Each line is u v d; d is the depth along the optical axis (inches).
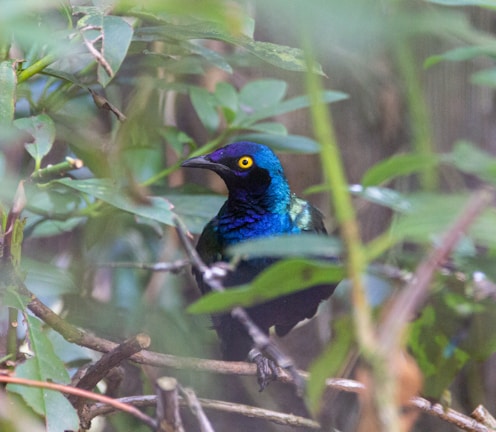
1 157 311.3
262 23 367.6
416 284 125.0
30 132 277.0
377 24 106.0
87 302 387.5
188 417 427.2
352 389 267.4
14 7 118.3
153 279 432.5
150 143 383.9
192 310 137.7
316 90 123.0
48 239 419.2
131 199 259.8
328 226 446.0
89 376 257.1
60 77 281.6
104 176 325.1
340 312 440.1
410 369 151.1
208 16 114.4
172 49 351.6
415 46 407.2
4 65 242.7
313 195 453.4
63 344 360.8
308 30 105.0
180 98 449.1
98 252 420.5
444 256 124.9
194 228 355.3
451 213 130.7
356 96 433.1
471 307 208.8
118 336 392.5
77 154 335.6
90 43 224.5
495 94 424.5
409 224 131.5
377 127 434.0
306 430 378.6
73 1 295.4
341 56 408.5
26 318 240.5
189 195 364.5
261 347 200.8
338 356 151.2
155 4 112.9
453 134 424.5
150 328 413.1
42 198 362.0
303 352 454.0
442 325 230.1
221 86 366.3
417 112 147.6
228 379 442.0
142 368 382.6
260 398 442.0
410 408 257.9
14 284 251.0
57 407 225.3
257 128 358.3
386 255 277.0
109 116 392.2
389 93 424.2
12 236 249.1
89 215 346.9
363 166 439.8
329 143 124.7
